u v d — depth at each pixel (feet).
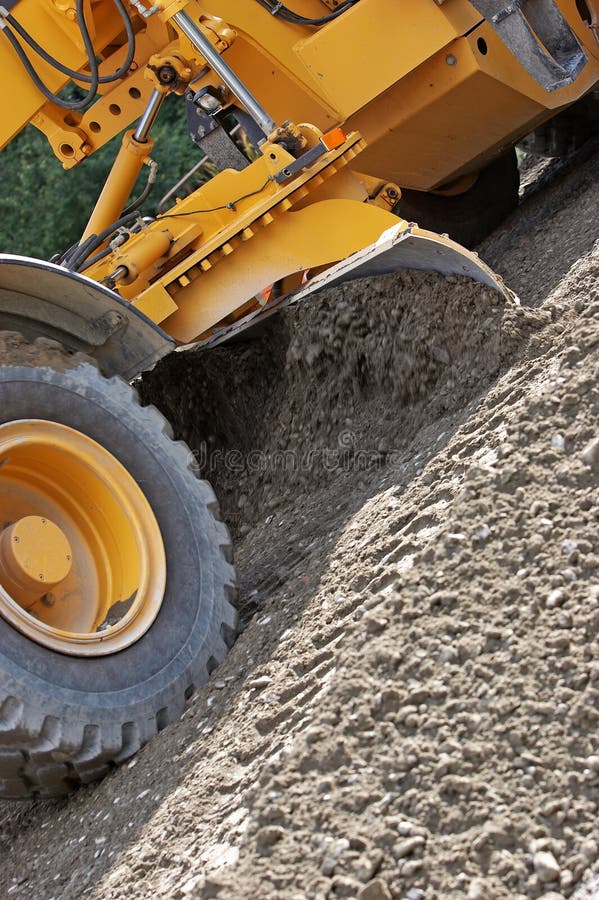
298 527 14.85
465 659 8.88
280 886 7.81
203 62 17.07
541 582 9.15
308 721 9.46
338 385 16.10
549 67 18.17
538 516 9.71
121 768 11.46
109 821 10.68
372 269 15.24
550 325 13.62
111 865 9.91
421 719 8.54
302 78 18.10
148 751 11.37
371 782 8.29
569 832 7.47
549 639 8.68
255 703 10.68
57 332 13.08
